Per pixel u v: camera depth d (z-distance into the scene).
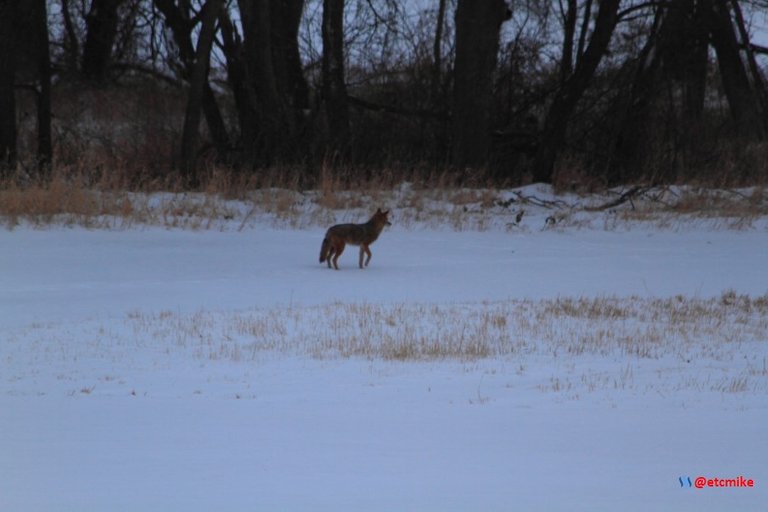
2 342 25.84
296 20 69.81
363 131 70.31
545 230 51.75
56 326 28.28
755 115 68.38
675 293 35.53
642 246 47.38
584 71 64.69
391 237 48.62
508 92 71.88
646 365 23.33
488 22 65.50
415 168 64.19
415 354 24.33
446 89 71.81
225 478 13.31
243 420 17.27
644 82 66.19
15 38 61.62
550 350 25.17
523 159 71.56
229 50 68.75
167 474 13.50
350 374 22.00
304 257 42.75
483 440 15.66
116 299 33.16
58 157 65.19
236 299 33.38
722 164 64.44
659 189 60.50
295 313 30.20
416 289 35.66
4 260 40.19
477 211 55.84
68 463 14.10
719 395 19.77
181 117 76.94
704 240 49.19
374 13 71.88
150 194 56.62
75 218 48.72
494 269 40.22
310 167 64.56
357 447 15.16
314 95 71.62
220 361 23.52
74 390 20.28
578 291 35.78
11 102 61.09
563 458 14.49
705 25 66.19
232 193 56.94
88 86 74.38
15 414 17.81
